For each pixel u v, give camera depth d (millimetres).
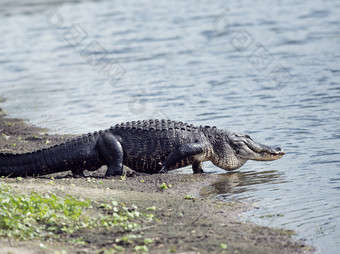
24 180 40875
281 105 70375
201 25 150250
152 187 41375
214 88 84125
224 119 65000
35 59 120188
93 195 36438
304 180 42031
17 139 59906
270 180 42781
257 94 78062
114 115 70938
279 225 32281
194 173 46719
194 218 33219
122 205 34812
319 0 189375
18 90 91250
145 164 45656
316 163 46500
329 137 54344
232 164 47219
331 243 29438
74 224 30938
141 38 136625
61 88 91438
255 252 27781
